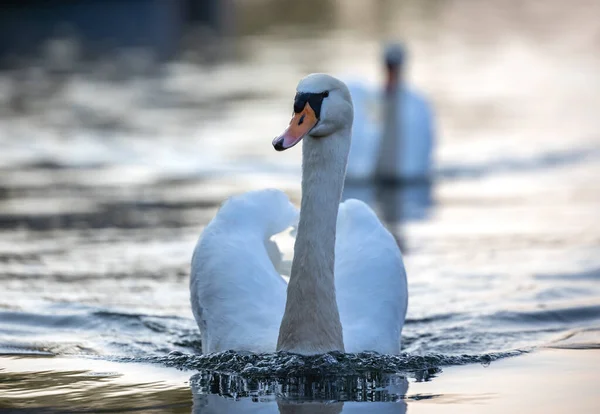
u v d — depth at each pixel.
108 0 51.72
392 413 8.08
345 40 41.69
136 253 14.53
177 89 31.91
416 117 21.42
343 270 10.02
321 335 9.08
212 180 20.50
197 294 10.03
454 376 9.27
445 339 10.70
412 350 10.27
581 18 47.81
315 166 9.03
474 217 17.33
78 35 43.91
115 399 8.52
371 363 9.21
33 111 28.23
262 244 10.27
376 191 20.38
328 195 9.03
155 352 10.26
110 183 20.11
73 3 51.50
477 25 46.28
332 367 9.03
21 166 21.89
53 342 10.59
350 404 8.33
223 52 39.34
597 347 10.34
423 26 46.12
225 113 27.95
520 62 36.81
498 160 22.73
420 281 13.13
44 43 41.78
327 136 8.98
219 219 10.39
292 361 9.05
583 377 9.19
